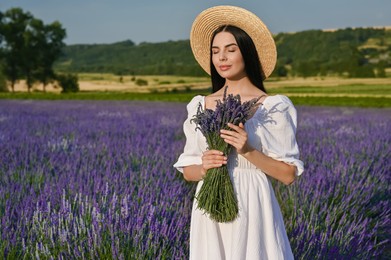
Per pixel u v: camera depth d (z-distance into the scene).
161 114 17.05
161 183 4.75
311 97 38.25
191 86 74.88
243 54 2.70
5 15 77.88
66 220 3.38
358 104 30.94
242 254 2.46
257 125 2.55
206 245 2.58
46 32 79.38
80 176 4.84
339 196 5.25
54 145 7.29
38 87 93.44
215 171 2.51
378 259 4.35
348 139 9.02
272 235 2.53
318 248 3.73
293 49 116.19
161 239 3.41
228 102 2.46
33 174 5.19
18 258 3.18
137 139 8.09
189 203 4.45
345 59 93.38
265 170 2.52
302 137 9.55
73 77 79.38
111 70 138.12
